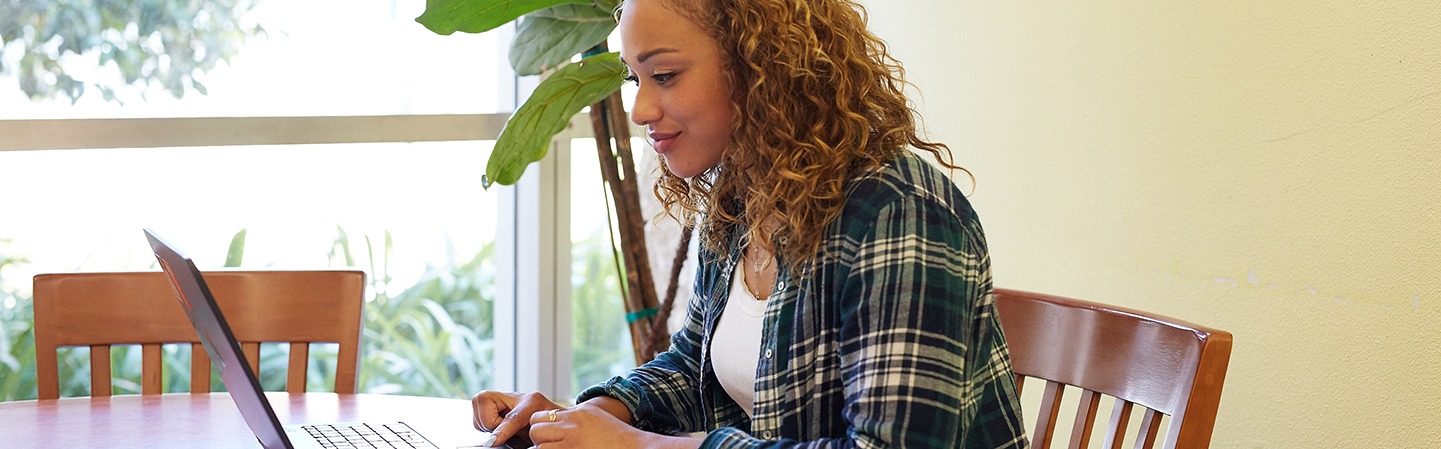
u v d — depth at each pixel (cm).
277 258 296
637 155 297
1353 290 172
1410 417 165
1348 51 170
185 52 284
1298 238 179
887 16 262
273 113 292
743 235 137
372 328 308
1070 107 216
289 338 199
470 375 317
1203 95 192
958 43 241
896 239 113
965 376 118
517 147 224
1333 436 177
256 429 133
